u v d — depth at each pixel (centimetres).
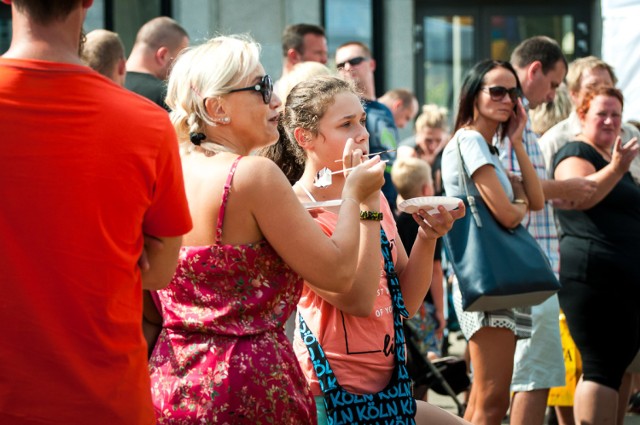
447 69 1428
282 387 333
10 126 277
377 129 754
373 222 372
